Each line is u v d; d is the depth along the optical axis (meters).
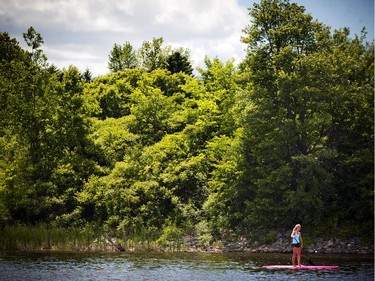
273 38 50.94
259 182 48.72
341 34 52.94
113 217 55.03
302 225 48.94
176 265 35.94
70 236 49.72
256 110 49.75
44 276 30.36
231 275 30.91
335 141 49.81
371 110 47.59
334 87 47.56
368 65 49.19
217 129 62.81
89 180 58.72
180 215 54.78
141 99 69.69
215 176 55.41
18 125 60.25
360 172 48.41
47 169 59.75
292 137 48.56
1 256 41.00
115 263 37.00
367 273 31.39
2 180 55.59
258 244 48.09
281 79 47.75
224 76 63.97
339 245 45.22
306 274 31.09
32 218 57.38
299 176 49.09
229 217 51.44
